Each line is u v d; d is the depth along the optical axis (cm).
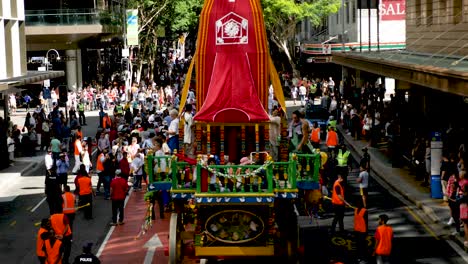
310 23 10256
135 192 3481
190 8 8388
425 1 4641
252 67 2011
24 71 4978
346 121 5462
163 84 9325
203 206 1878
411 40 5062
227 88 1997
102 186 3681
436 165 3077
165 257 2342
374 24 6962
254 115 1977
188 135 2114
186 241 2159
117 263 2294
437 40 4228
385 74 3941
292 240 1959
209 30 2027
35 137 4631
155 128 4156
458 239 2428
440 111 4203
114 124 4803
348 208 2941
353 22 7256
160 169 2011
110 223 2866
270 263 2064
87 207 2936
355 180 3622
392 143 3994
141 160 3469
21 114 6688
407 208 2988
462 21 3769
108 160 3356
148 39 8875
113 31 6975
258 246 1894
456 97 3816
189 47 16575
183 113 2189
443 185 2947
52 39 6862
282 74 8906
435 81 2844
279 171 1912
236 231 1891
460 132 3528
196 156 2022
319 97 7781
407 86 4481
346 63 5581
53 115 4888
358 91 6072
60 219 2219
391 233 2044
